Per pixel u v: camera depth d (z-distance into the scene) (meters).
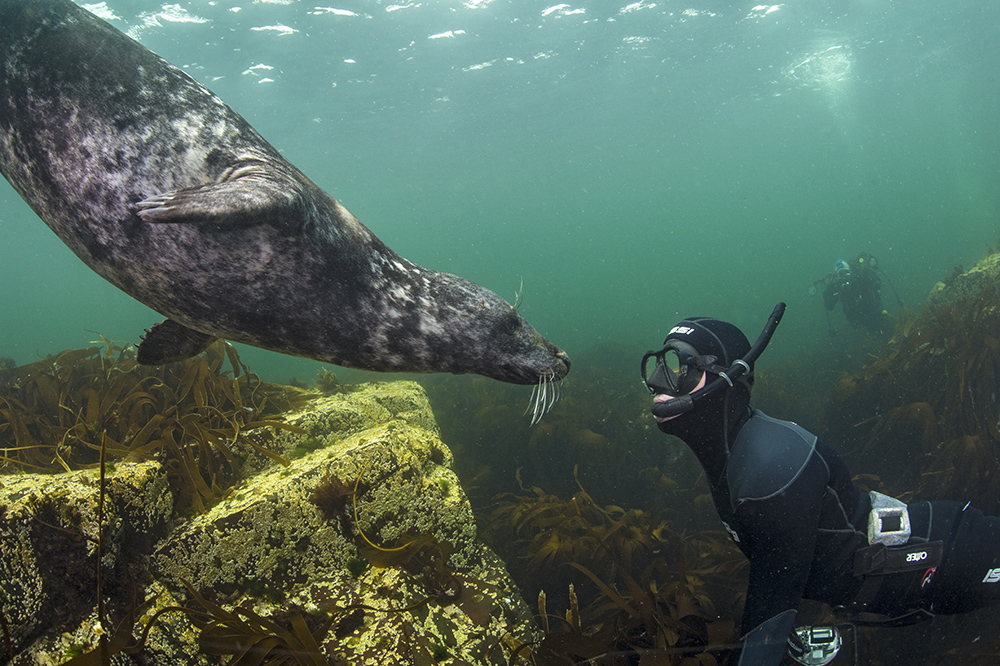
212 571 2.36
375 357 2.74
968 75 37.41
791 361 12.18
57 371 3.67
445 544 2.70
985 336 5.47
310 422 3.42
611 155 42.53
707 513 5.37
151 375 3.52
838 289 13.73
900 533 2.01
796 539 1.85
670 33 19.67
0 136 2.37
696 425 2.10
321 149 27.42
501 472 6.39
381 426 3.13
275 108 20.62
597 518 4.29
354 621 2.37
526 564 3.78
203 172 2.40
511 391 9.59
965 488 4.55
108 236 2.36
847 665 2.27
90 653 1.68
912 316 9.30
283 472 2.77
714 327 2.18
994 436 4.75
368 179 36.94
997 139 93.44
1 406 3.19
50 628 1.87
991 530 2.01
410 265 2.88
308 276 2.43
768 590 1.86
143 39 14.77
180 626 2.16
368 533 2.69
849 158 91.75
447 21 16.05
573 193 63.25
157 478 2.42
